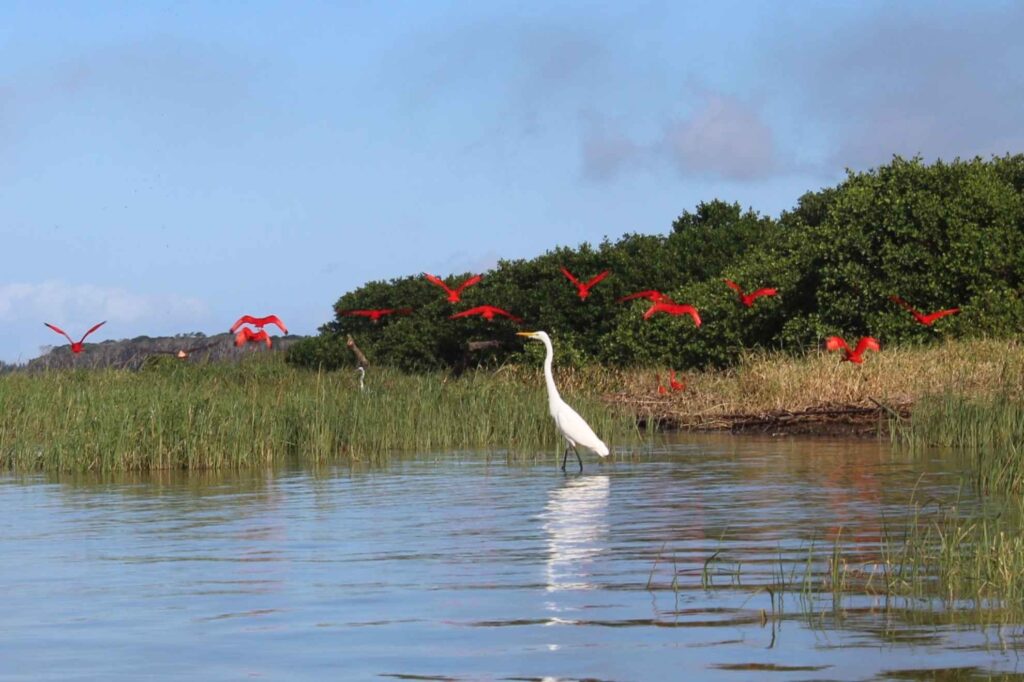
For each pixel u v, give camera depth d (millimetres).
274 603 10414
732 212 47969
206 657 8672
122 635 9344
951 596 10109
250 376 34312
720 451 24875
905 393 28312
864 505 15758
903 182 34500
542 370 38000
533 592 10695
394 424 26656
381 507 16719
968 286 32406
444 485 19359
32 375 28656
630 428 29703
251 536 14258
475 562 12234
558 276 43844
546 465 22656
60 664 8539
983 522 12578
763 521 14586
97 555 13039
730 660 8352
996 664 8102
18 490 19469
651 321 38875
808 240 36562
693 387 33719
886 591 10305
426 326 45781
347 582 11297
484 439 27828
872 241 33969
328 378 33406
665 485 18781
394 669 8305
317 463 23625
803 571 11312
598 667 8250
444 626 9484
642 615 9719
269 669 8344
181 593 10898
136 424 23094
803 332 34719
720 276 40594
